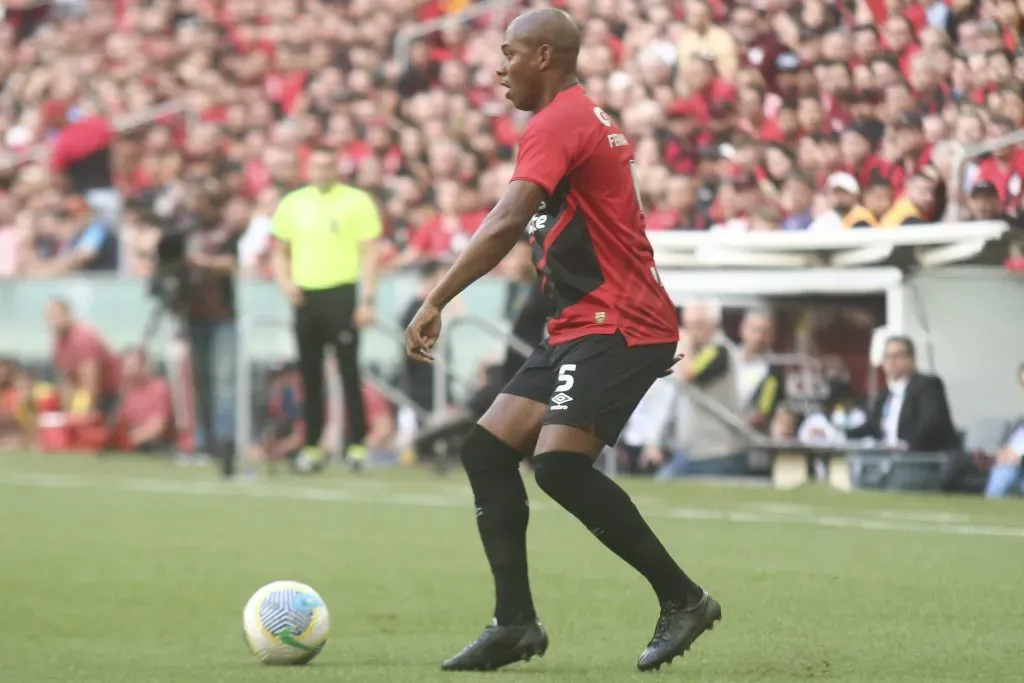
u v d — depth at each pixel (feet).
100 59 249.55
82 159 225.56
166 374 174.29
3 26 263.90
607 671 53.16
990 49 133.39
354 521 111.34
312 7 221.87
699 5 158.40
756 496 125.39
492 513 53.93
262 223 191.83
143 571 87.15
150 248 194.08
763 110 150.82
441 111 192.44
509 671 53.62
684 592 52.47
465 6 211.61
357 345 146.82
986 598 70.59
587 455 51.31
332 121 198.59
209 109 221.25
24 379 183.73
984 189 128.57
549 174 49.90
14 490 137.39
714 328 140.26
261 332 164.96
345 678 52.24
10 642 64.75
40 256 207.41
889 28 140.87
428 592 77.51
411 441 152.56
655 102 159.33
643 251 52.08
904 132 136.15
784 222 142.72
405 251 179.42
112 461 167.94
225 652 61.31
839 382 137.28
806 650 57.31
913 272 131.85
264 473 151.53
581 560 87.15
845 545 92.22
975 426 129.59
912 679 50.96
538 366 54.44
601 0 170.50
